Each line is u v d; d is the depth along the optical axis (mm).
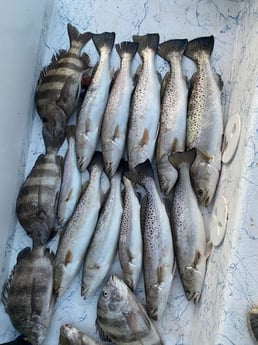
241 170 1033
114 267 1194
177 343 1179
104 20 1310
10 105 1091
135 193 1164
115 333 1133
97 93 1192
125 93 1186
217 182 1162
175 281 1190
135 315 1123
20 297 1162
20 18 1084
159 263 1138
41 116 1224
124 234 1157
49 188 1183
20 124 1170
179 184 1152
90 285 1173
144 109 1177
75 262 1171
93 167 1188
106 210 1170
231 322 1001
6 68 1046
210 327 1054
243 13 1260
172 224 1153
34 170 1197
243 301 1002
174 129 1174
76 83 1211
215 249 1112
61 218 1188
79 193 1190
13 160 1152
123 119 1181
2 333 1199
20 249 1220
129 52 1215
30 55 1177
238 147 1084
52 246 1215
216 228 1121
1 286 1181
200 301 1152
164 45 1231
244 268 1009
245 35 1217
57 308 1198
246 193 1021
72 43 1250
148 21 1306
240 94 1155
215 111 1172
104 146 1185
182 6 1309
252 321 986
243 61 1188
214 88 1187
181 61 1231
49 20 1292
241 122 1097
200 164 1151
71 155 1199
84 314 1197
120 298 1111
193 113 1185
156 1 1312
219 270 1062
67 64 1222
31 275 1171
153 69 1203
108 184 1194
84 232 1167
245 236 1014
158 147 1181
